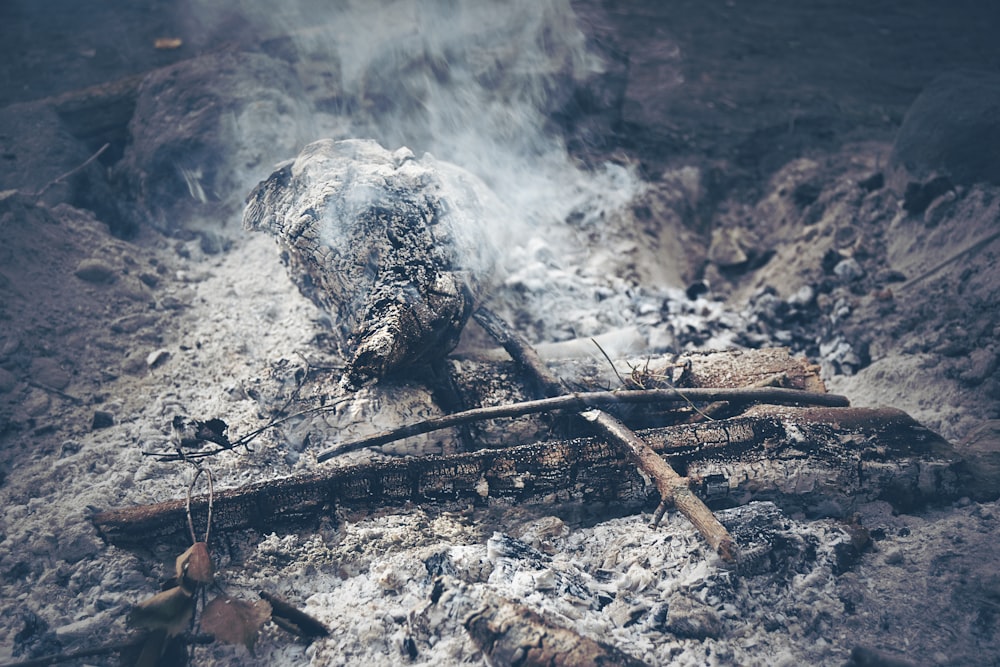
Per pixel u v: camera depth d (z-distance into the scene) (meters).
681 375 1.28
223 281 1.47
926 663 1.01
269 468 1.19
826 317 1.52
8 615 1.06
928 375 1.37
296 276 1.35
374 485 1.13
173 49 2.11
